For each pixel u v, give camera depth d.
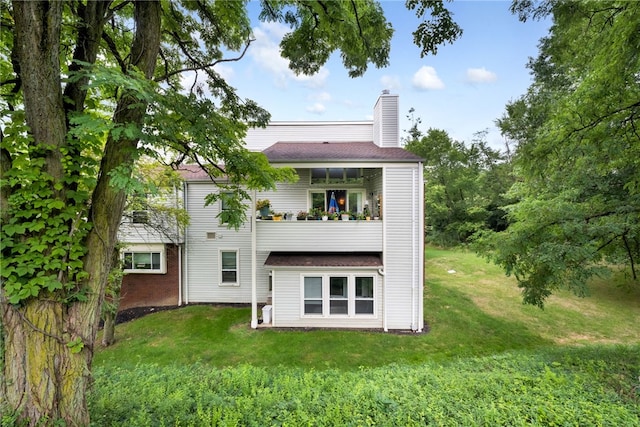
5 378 2.92
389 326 9.38
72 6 3.53
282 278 9.55
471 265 17.47
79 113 3.13
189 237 11.95
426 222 27.17
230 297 12.05
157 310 11.28
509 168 26.39
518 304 11.30
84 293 3.13
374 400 3.81
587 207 6.90
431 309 10.84
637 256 6.79
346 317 9.48
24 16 2.80
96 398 3.68
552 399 3.90
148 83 3.19
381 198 9.65
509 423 3.37
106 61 5.20
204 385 4.38
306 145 12.02
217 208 11.91
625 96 5.50
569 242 6.45
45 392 2.88
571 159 6.71
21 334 2.89
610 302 11.48
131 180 3.00
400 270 9.45
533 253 6.80
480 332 9.02
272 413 3.54
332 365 7.12
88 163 3.23
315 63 5.87
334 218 9.90
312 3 4.08
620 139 5.80
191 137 4.52
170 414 3.45
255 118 6.04
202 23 5.66
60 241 2.91
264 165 5.79
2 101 3.29
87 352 3.20
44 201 2.84
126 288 11.63
